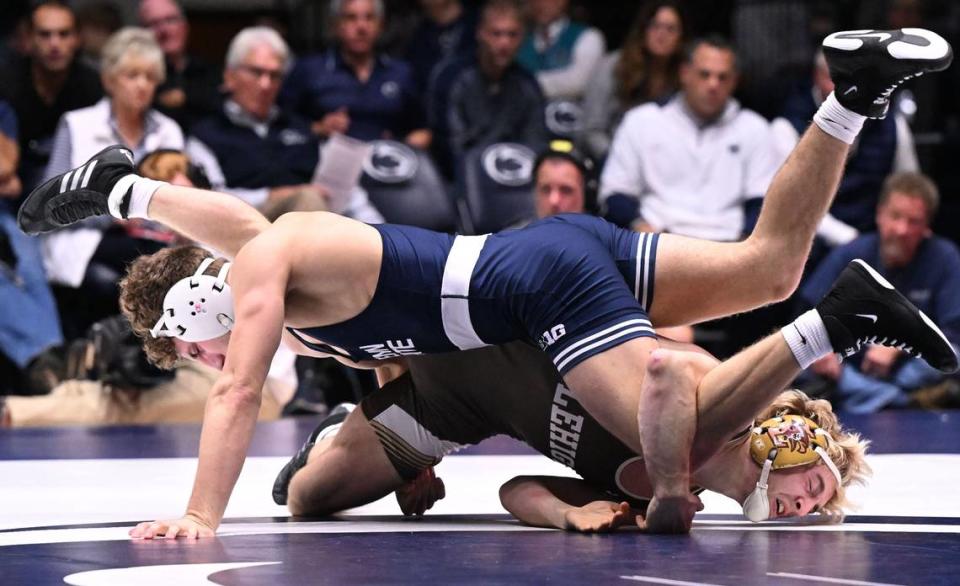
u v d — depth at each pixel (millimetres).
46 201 7504
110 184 7309
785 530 6426
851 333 5973
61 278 15125
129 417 14141
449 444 7176
